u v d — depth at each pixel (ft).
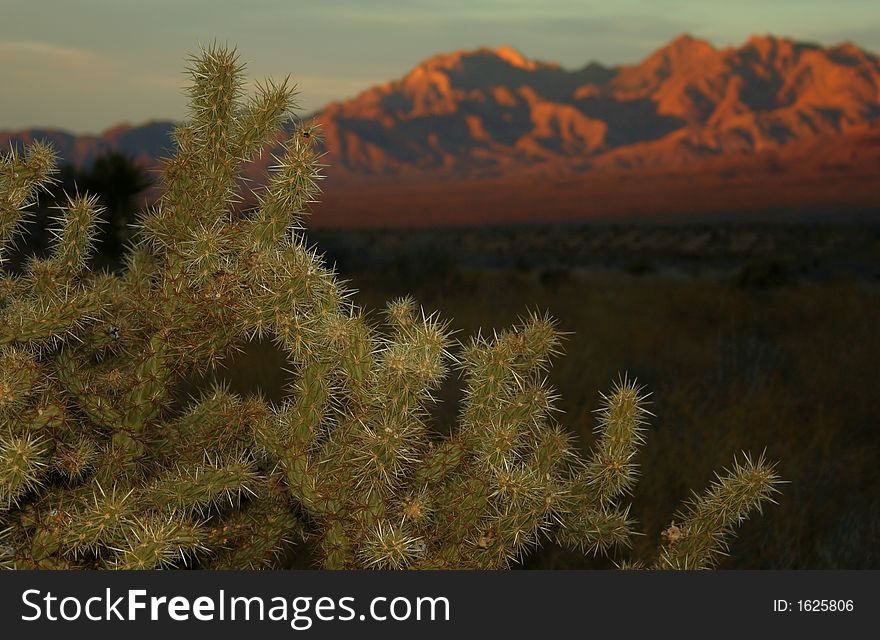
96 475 12.39
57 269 12.88
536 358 12.71
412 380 11.54
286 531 13.15
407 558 11.72
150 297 12.83
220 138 12.47
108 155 47.50
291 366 35.37
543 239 574.56
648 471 25.54
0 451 10.69
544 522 12.60
